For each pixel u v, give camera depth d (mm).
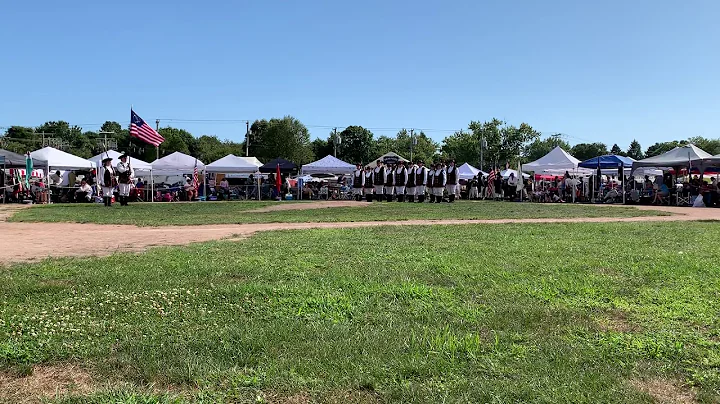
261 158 85750
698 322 4758
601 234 11625
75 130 122938
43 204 25828
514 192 36344
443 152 89500
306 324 4645
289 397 3238
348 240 10477
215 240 10664
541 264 7566
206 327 4566
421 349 3996
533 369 3643
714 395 3268
